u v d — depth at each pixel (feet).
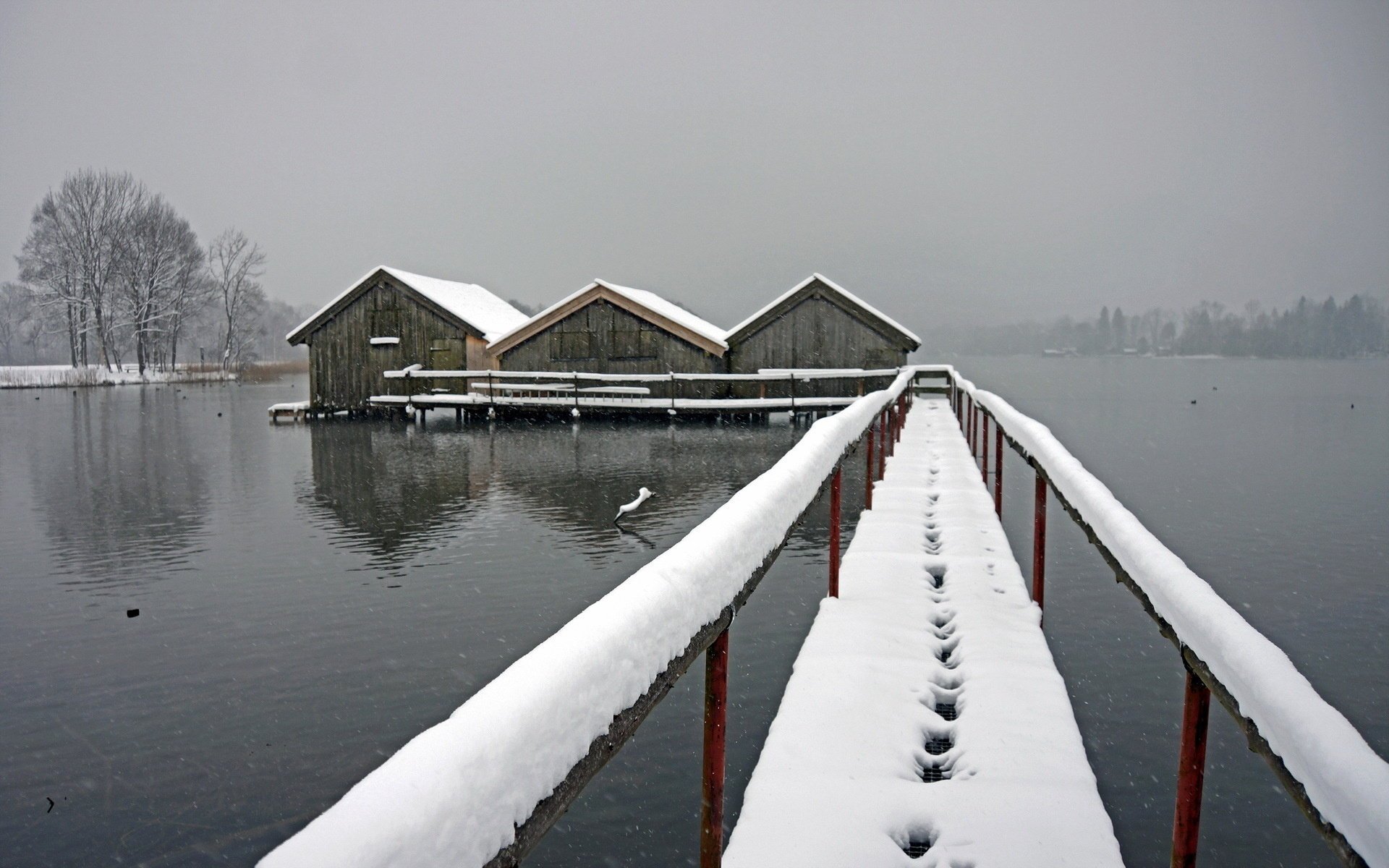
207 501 39.96
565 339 83.97
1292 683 5.19
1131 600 23.57
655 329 82.33
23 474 49.70
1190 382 240.12
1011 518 36.70
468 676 18.61
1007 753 11.40
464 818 3.41
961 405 64.28
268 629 21.70
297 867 2.69
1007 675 13.94
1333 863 11.94
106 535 32.89
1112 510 10.34
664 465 50.65
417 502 39.11
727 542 8.32
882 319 80.02
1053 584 25.38
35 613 23.21
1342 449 68.74
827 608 17.71
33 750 15.53
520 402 79.25
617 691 5.20
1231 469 56.34
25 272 190.70
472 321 86.22
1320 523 37.88
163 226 193.57
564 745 4.40
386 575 26.55
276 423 82.94
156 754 15.33
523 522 34.45
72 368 194.08
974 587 19.08
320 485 44.29
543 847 12.14
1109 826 9.73
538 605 23.40
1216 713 16.99
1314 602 25.64
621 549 29.84
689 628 6.77
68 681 18.49
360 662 19.45
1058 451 15.43
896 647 15.56
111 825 13.19
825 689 13.50
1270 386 208.54
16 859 12.39
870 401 26.25
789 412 80.59
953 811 10.05
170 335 198.59
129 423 84.28
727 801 13.37
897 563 21.31
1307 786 4.75
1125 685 17.72
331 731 16.15
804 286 80.74
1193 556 31.78
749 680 17.80
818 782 10.68
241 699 17.54
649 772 14.19
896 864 9.09
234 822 13.28
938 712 13.80
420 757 3.45
